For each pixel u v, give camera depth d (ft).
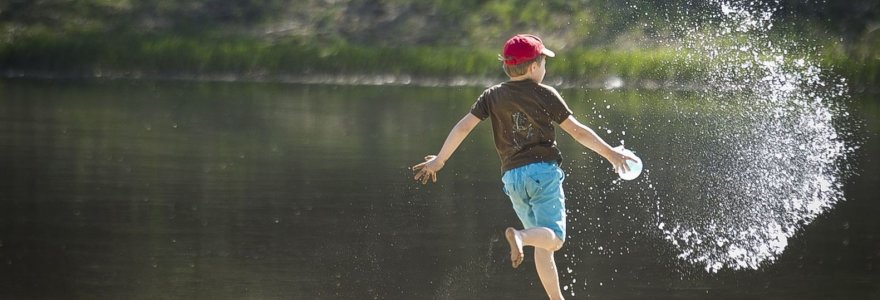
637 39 76.38
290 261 19.29
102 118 41.75
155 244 20.36
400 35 80.69
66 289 16.88
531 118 15.35
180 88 59.11
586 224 23.34
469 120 15.71
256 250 20.10
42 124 38.96
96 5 78.79
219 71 70.74
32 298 16.26
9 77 63.67
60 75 67.05
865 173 29.55
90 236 20.90
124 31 76.79
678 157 32.40
